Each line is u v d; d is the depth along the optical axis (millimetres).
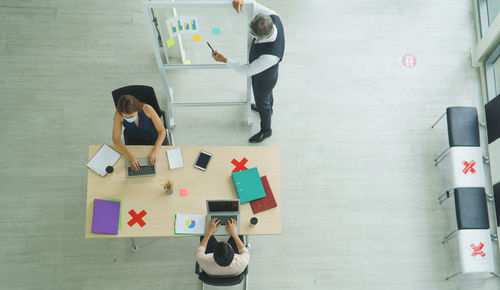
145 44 4172
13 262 3430
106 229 2748
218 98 4086
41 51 4039
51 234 3521
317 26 4305
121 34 4176
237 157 3006
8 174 3656
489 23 4219
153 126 3109
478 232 3246
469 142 3477
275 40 2809
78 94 3945
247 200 2857
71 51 4070
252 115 4035
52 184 3662
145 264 3492
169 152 2986
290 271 3543
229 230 2748
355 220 3717
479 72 4211
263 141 3938
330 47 4242
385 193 3809
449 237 3623
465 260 3188
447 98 4121
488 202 3766
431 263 3615
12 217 3543
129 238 3549
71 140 3805
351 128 3998
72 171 3713
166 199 2865
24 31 4086
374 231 3691
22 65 3982
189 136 3924
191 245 3559
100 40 4137
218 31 3090
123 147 2959
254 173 2936
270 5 4348
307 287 3514
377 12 4379
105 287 3414
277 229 2824
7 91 3891
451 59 4246
